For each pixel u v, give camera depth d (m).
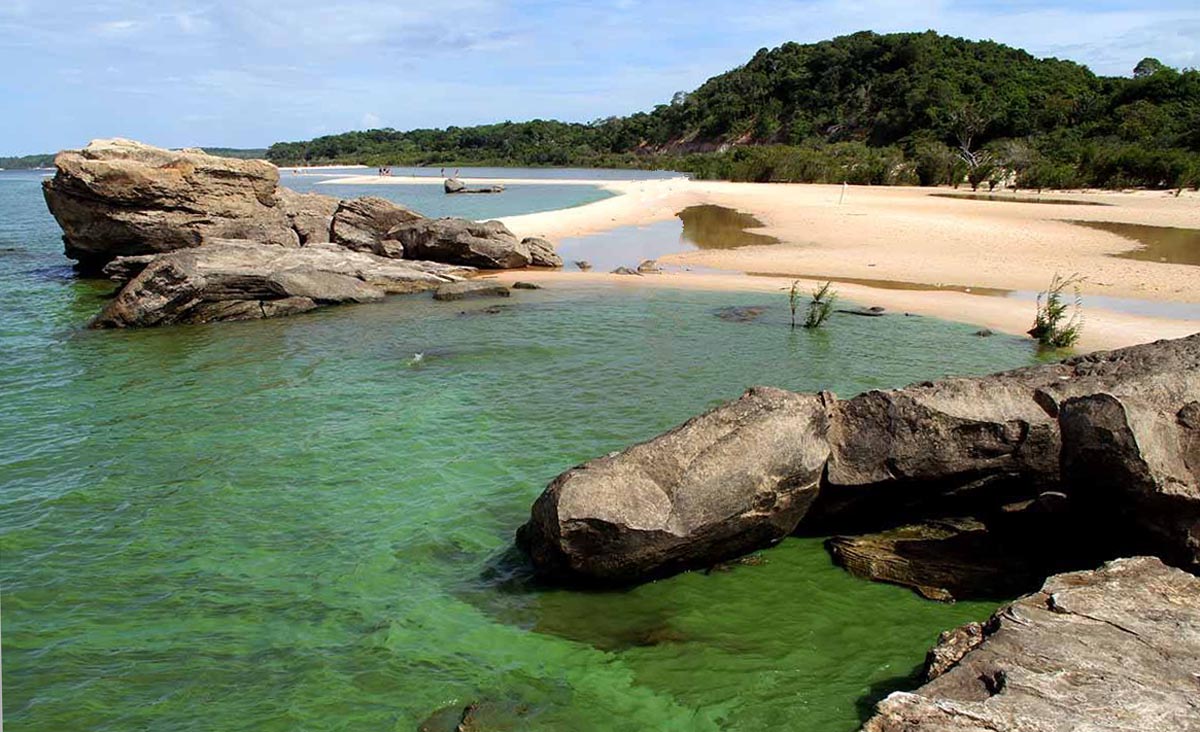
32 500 10.94
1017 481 9.70
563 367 17.36
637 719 6.80
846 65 131.12
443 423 13.84
